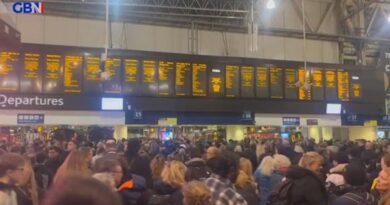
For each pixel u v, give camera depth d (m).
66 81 13.14
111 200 0.96
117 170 3.58
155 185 4.37
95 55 13.47
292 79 15.58
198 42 16.83
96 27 15.53
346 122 16.17
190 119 14.38
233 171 3.98
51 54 13.08
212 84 14.60
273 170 5.42
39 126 13.22
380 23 19.64
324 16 19.00
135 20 16.12
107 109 13.41
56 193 0.95
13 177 3.01
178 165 4.38
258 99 15.12
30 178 3.18
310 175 3.96
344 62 19.09
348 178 3.77
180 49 16.59
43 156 6.43
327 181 4.66
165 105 14.05
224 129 15.67
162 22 16.45
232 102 14.80
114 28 15.79
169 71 14.19
